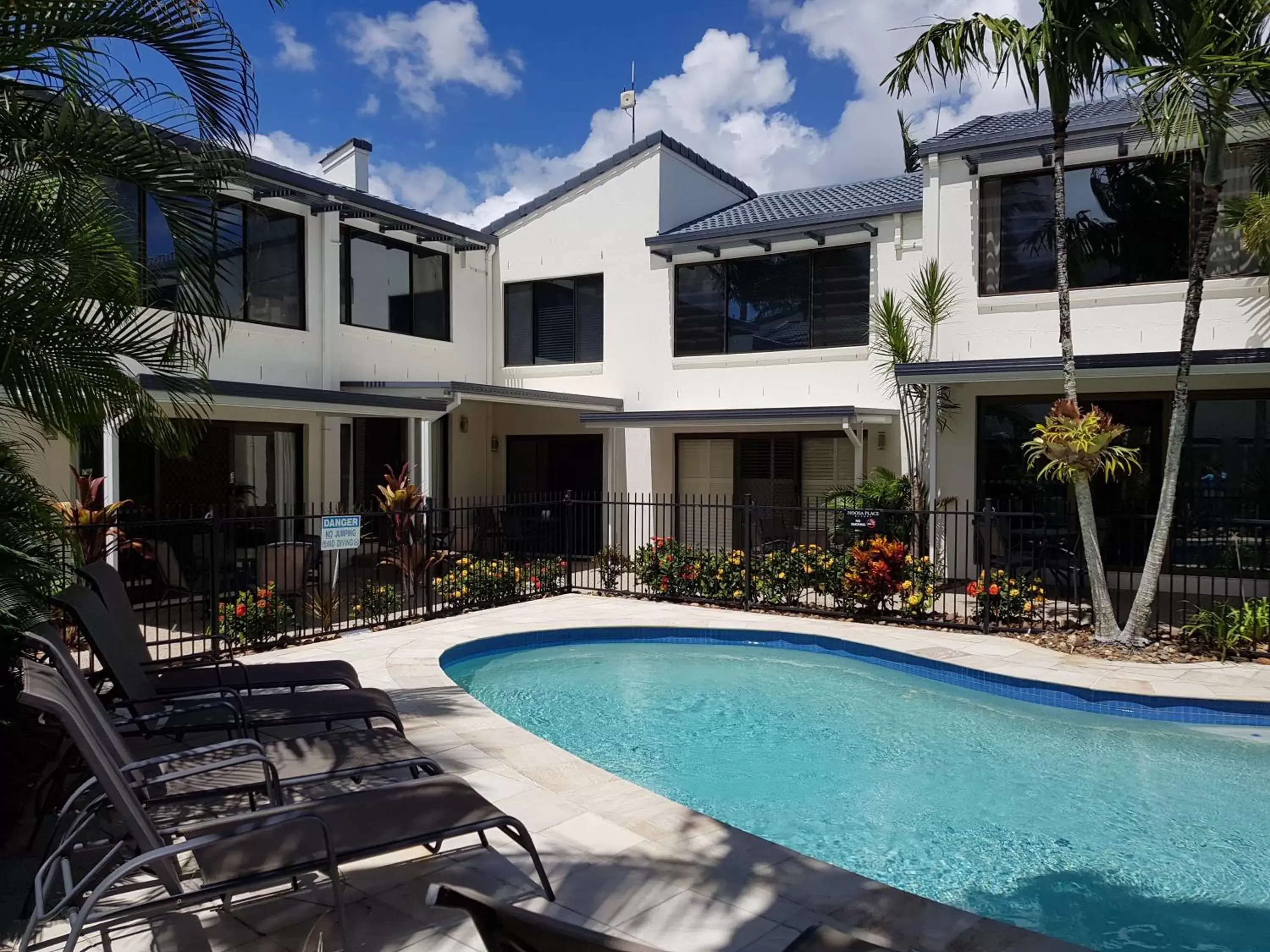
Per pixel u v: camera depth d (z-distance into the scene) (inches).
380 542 500.1
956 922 137.2
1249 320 441.4
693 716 305.1
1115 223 474.9
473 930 135.8
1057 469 358.6
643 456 655.1
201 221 215.5
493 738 236.4
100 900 129.6
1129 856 196.9
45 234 186.2
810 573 435.8
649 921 138.4
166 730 175.2
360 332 573.9
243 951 130.0
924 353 526.9
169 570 438.9
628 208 660.7
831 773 249.3
